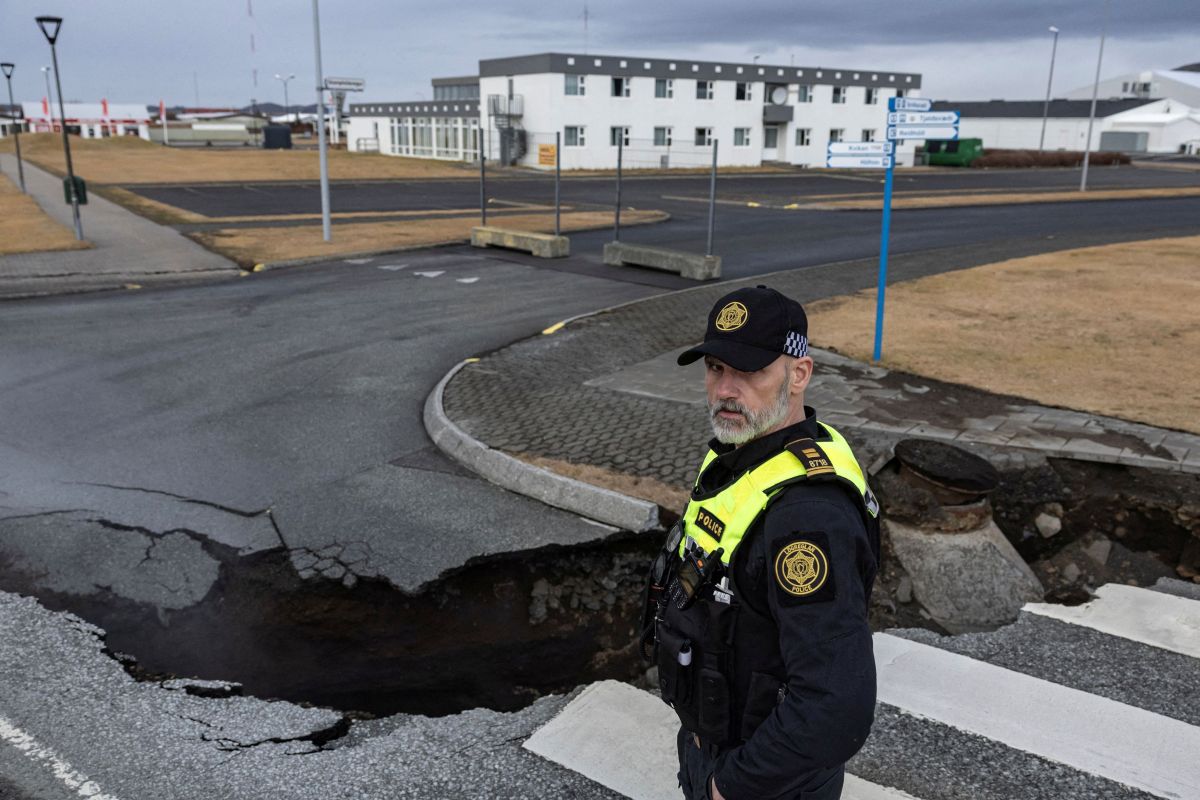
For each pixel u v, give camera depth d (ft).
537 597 16.99
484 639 15.79
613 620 16.42
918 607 16.66
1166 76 402.93
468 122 185.47
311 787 11.04
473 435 23.57
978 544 17.38
